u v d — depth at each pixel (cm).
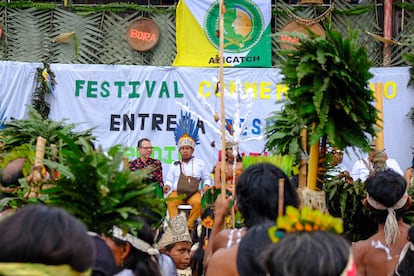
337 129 492
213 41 1353
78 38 1376
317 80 477
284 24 1368
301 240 260
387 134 1327
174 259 609
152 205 420
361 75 482
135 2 1407
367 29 1368
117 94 1353
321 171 508
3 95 1335
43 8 1380
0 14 1378
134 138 1348
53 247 242
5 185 504
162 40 1375
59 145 544
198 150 1330
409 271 438
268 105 1330
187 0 1359
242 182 387
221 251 388
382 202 471
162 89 1351
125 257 428
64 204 408
